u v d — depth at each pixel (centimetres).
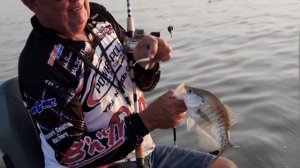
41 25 254
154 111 244
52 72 243
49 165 258
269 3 1444
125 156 259
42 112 240
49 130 241
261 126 493
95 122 263
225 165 280
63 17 249
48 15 248
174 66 754
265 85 619
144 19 1339
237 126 492
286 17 1164
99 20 289
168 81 670
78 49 258
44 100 240
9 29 1350
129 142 247
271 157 432
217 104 239
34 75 241
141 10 1539
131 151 255
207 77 679
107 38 284
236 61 760
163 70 730
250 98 573
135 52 285
